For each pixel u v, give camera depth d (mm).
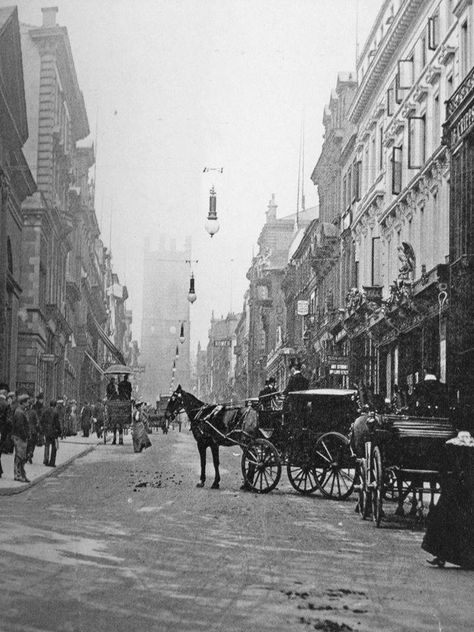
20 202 43938
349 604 8391
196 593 8602
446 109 30203
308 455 19047
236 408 20078
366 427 16078
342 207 57344
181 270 103125
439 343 31422
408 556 11391
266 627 7375
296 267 77625
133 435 34188
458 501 10633
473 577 10047
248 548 11453
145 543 11500
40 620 7391
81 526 12977
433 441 13711
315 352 62500
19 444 19781
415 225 38094
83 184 69250
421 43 38156
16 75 38750
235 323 160375
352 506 17234
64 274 59562
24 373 45812
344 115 57594
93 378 79875
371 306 42375
